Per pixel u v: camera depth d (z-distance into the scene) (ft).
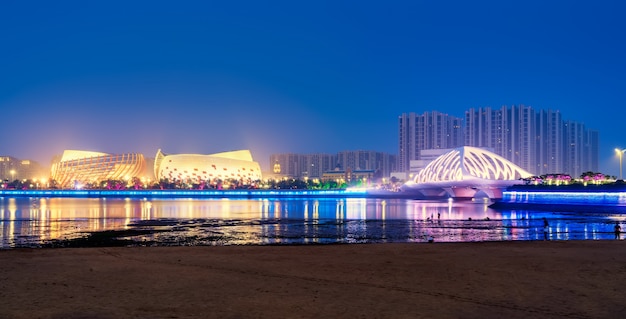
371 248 97.19
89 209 366.02
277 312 47.57
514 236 161.58
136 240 152.46
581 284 60.75
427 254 88.02
